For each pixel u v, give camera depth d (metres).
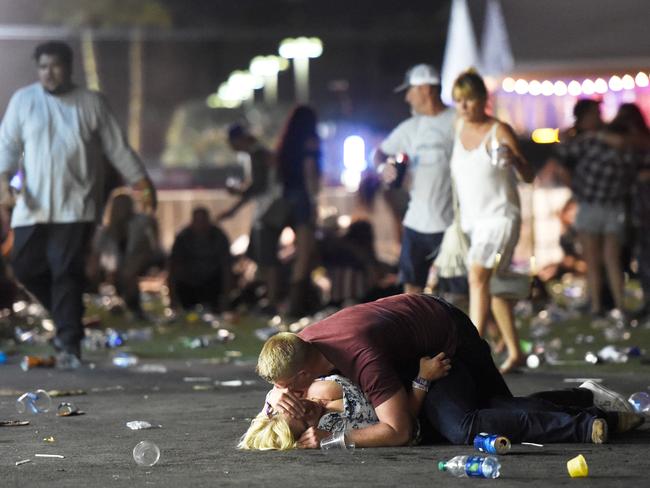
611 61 45.16
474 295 23.42
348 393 14.63
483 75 48.06
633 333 32.59
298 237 39.38
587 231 36.16
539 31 45.56
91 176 26.45
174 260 41.75
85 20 118.12
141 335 32.59
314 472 13.36
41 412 19.06
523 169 23.19
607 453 14.15
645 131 35.53
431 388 15.00
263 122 125.25
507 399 15.45
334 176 86.06
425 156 25.52
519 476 12.90
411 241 25.67
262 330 33.12
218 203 67.94
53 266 26.27
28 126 26.08
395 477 12.98
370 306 14.98
